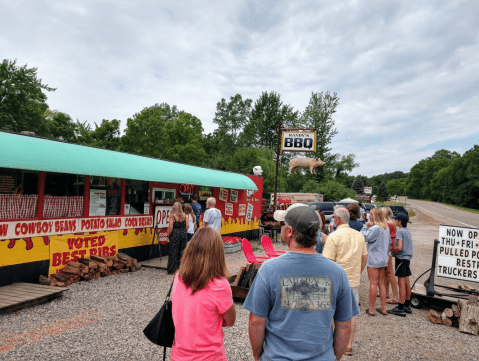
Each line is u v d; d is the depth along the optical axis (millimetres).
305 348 1649
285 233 1899
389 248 5547
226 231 12484
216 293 1958
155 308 5117
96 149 6781
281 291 1706
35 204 6133
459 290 6180
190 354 1920
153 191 9047
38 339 3889
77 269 6363
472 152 78062
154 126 38594
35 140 5523
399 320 5289
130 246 8242
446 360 3959
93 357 3531
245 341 4195
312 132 14477
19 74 27859
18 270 5742
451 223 30844
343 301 1771
